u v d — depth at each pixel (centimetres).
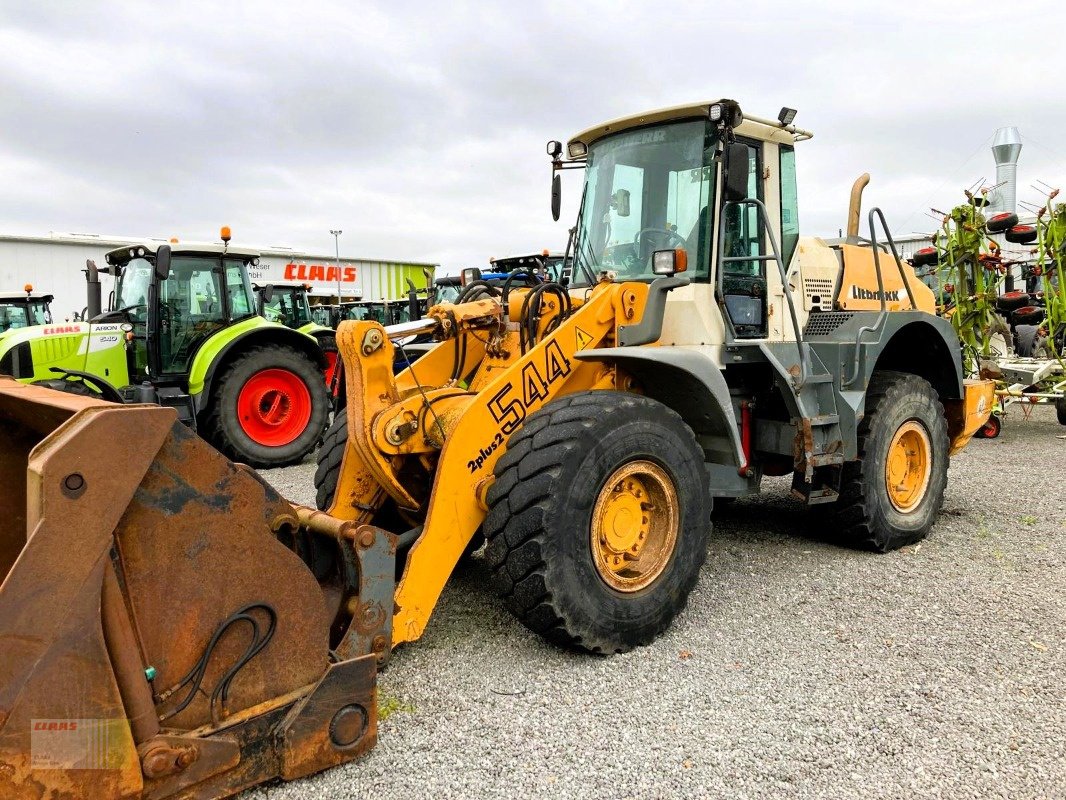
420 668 290
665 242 389
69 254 1853
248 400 782
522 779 221
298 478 718
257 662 208
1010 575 394
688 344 371
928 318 466
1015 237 951
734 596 368
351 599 247
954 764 227
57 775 170
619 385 349
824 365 405
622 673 286
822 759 230
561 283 442
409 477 332
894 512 441
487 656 301
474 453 301
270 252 1992
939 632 322
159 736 187
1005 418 1018
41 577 167
